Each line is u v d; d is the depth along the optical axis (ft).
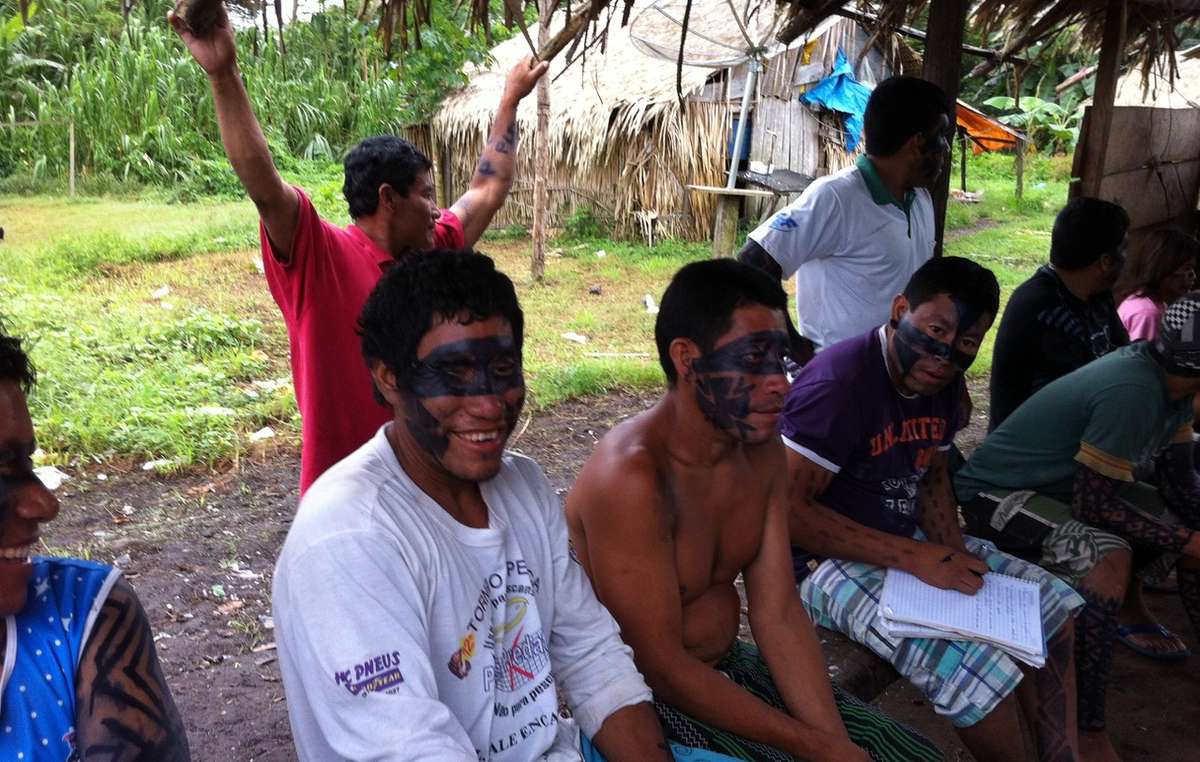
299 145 52.34
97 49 54.19
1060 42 18.99
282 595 5.35
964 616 8.67
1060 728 9.02
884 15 16.53
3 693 4.72
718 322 6.91
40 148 50.03
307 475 9.50
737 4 23.81
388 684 5.11
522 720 5.87
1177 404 10.46
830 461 9.09
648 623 6.97
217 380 22.65
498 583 5.81
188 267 34.22
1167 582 14.83
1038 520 10.41
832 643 9.32
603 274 37.96
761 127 46.78
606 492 6.97
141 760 4.91
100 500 16.65
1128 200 21.88
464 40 44.21
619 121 44.11
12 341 4.91
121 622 5.09
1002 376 12.68
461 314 5.48
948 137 14.78
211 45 8.17
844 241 11.93
